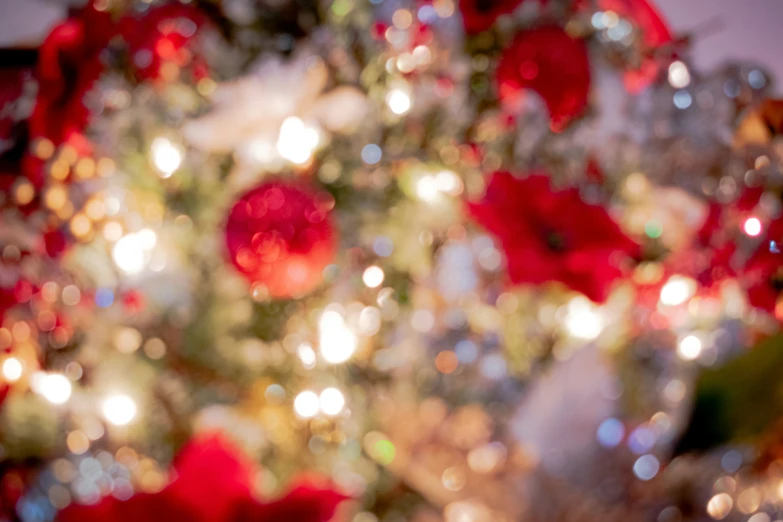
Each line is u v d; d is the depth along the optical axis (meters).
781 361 1.67
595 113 2.05
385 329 2.05
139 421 1.96
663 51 2.10
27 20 2.61
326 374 1.98
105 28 1.98
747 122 2.12
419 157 2.06
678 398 1.90
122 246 2.00
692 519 1.75
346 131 2.02
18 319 2.04
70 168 2.04
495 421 1.95
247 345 1.97
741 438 1.67
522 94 2.01
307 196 1.84
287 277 1.82
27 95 2.09
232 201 1.93
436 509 1.84
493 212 1.81
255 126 1.94
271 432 1.95
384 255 2.03
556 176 2.07
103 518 1.69
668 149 2.10
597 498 1.73
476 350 2.07
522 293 2.04
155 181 2.04
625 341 1.84
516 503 1.75
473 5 1.98
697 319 2.06
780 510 1.84
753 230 2.00
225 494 1.70
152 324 1.99
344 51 2.03
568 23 2.04
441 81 2.07
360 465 1.94
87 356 2.02
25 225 2.06
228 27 2.02
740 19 2.91
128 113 2.04
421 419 1.96
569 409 1.73
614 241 1.79
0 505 1.95
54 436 1.97
